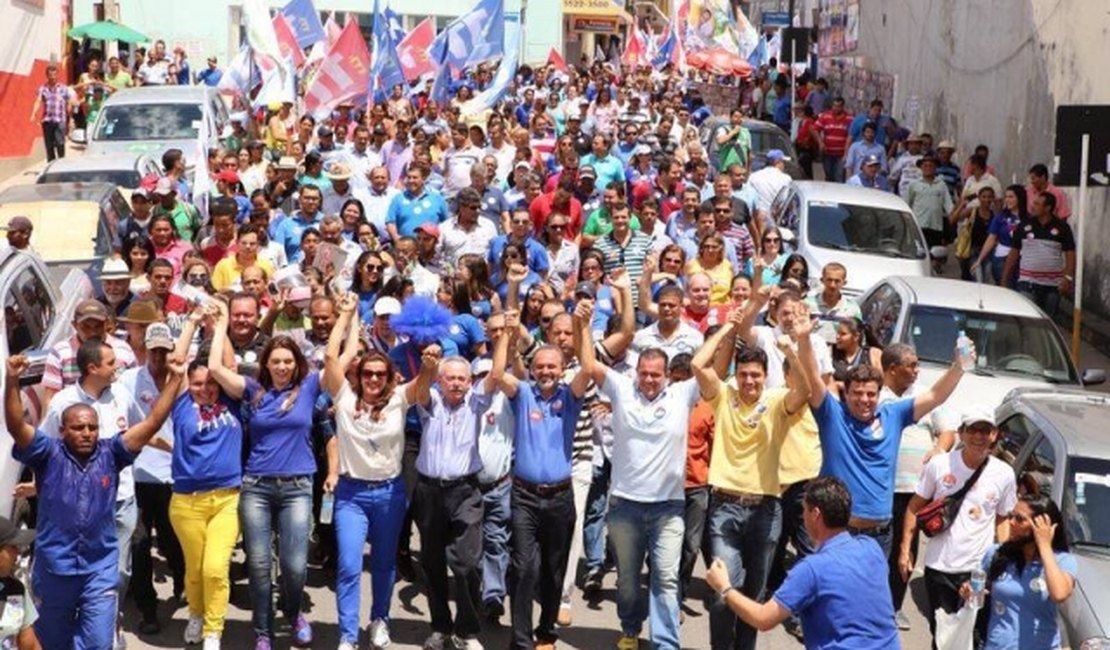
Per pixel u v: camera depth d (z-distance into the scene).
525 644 10.09
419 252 15.16
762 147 30.27
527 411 10.05
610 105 31.86
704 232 15.72
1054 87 23.84
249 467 10.05
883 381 10.24
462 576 10.05
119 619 9.80
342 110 25.41
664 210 19.95
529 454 10.01
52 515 8.76
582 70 48.88
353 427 10.00
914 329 14.62
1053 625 8.54
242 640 10.47
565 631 10.86
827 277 13.06
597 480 11.35
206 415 9.94
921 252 19.64
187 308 12.39
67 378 10.55
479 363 11.28
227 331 10.63
